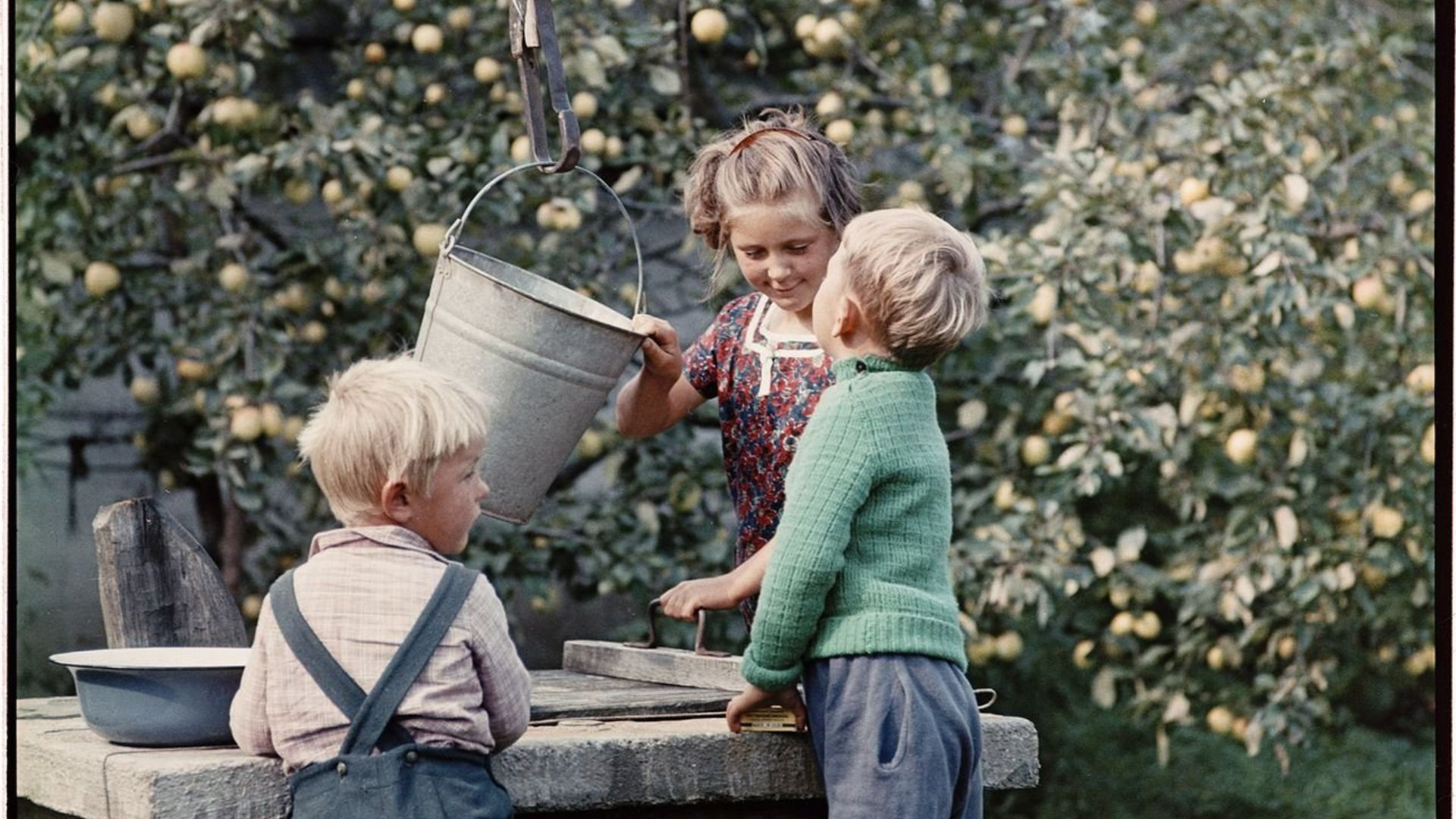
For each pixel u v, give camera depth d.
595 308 2.68
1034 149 5.10
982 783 2.35
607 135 4.74
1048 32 5.02
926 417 2.29
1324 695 5.39
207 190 4.51
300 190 4.60
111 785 2.10
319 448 2.12
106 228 4.66
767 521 2.56
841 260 2.29
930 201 5.05
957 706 2.20
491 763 2.15
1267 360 4.69
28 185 4.54
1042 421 4.98
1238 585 4.70
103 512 2.70
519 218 4.78
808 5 4.98
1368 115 4.95
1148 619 4.85
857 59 5.05
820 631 2.23
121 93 4.54
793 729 2.34
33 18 4.40
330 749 2.01
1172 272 4.71
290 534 5.02
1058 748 6.20
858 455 2.20
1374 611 4.97
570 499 4.86
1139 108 4.91
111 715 2.23
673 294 5.82
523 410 2.43
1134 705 5.42
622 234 5.04
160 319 5.07
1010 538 4.61
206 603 2.72
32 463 5.03
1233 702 5.27
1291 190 4.36
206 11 4.45
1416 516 4.81
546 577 4.73
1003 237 4.60
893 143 4.86
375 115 4.54
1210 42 5.18
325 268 4.70
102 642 5.46
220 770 2.05
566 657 2.92
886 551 2.23
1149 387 4.59
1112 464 4.39
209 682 2.21
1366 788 6.08
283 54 5.10
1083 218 4.47
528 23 2.55
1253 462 4.78
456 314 2.44
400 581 2.06
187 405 4.72
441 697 2.02
